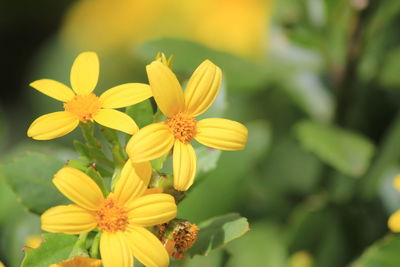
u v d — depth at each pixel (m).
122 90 0.34
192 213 0.42
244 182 0.43
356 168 0.42
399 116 0.46
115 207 0.34
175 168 0.34
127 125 0.34
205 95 0.34
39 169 0.37
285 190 0.48
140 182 0.34
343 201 0.45
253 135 0.43
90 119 0.34
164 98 0.34
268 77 0.46
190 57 0.45
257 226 0.46
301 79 0.48
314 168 0.48
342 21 0.44
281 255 0.45
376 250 0.40
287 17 0.45
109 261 0.33
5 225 0.41
